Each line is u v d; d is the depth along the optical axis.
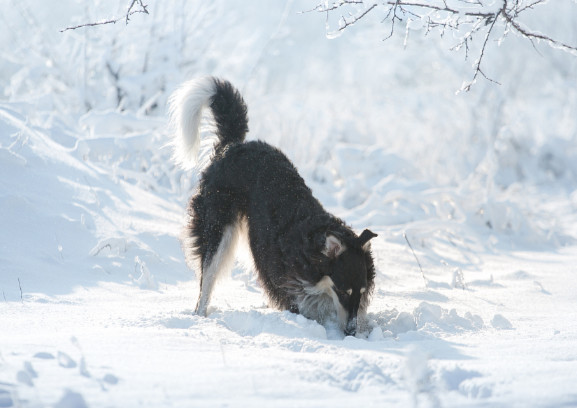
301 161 33.44
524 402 6.39
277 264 12.64
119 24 27.84
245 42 34.56
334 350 8.96
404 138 40.78
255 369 7.51
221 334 9.99
